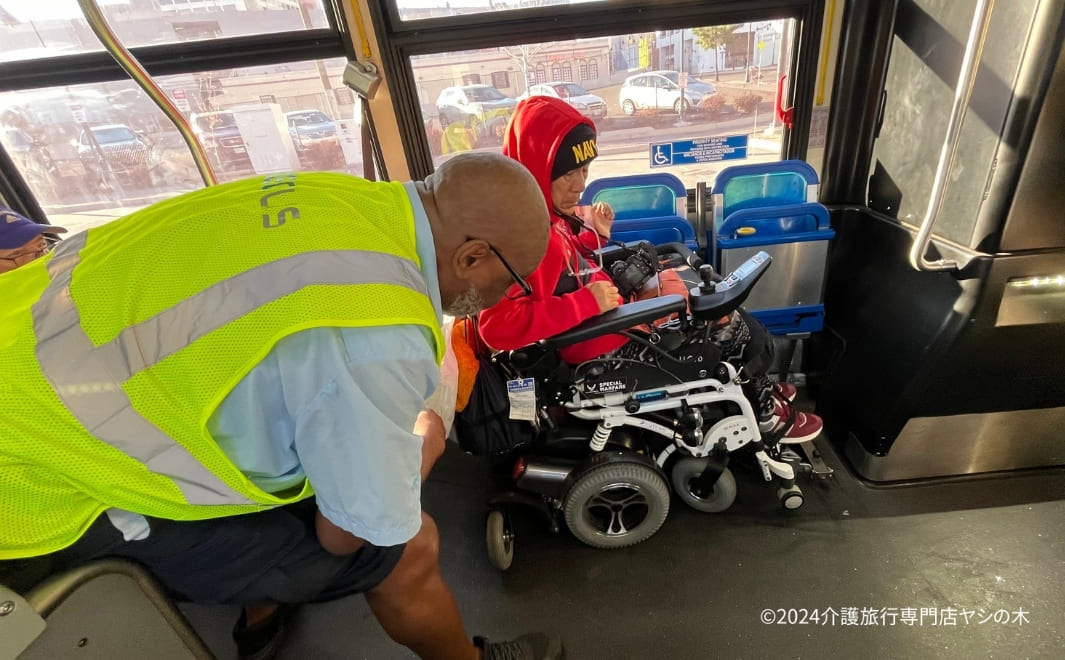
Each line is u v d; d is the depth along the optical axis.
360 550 0.90
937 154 1.52
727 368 1.37
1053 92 1.16
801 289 1.91
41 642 0.62
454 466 1.97
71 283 0.64
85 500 0.65
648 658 1.27
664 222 1.88
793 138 1.98
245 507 0.74
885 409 1.61
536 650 1.23
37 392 0.58
